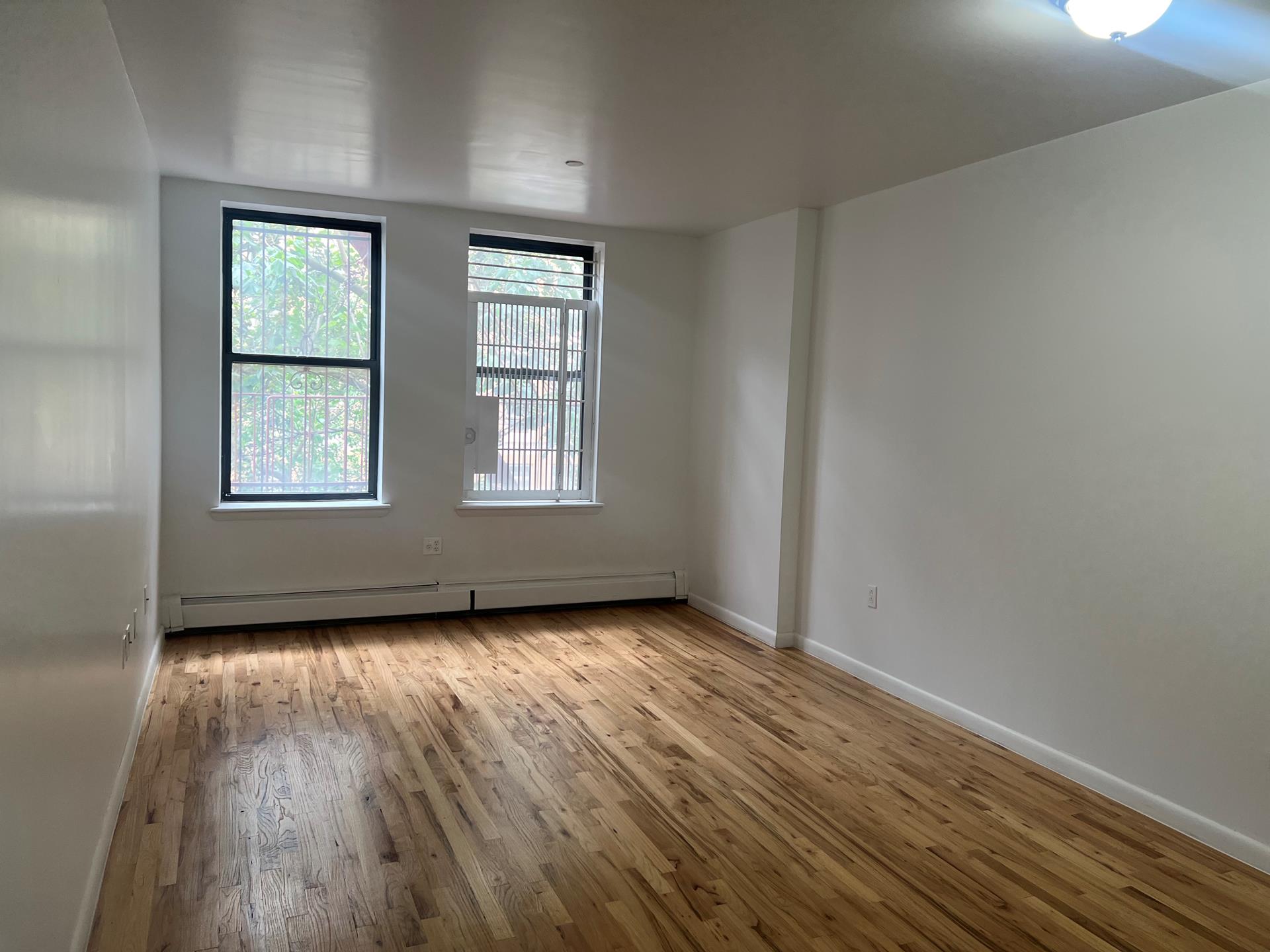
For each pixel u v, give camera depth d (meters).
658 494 6.05
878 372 4.48
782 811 3.09
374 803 3.01
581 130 3.68
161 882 2.48
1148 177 3.16
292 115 3.59
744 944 2.32
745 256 5.43
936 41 2.64
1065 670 3.48
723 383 5.69
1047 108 3.17
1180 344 3.06
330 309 5.28
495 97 3.30
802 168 4.10
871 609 4.53
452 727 3.73
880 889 2.61
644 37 2.71
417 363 5.36
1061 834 3.00
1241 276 2.87
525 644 5.03
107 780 2.57
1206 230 2.97
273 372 5.18
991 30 2.55
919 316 4.21
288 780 3.17
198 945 2.21
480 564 5.62
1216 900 2.62
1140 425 3.19
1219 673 2.95
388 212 5.20
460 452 5.50
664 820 2.98
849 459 4.70
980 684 3.87
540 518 5.75
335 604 5.22
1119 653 3.27
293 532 5.15
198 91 3.32
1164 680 3.12
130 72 3.11
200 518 4.95
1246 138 2.86
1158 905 2.59
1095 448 3.36
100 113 2.43
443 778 3.23
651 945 2.29
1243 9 2.30
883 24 2.54
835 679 4.58
